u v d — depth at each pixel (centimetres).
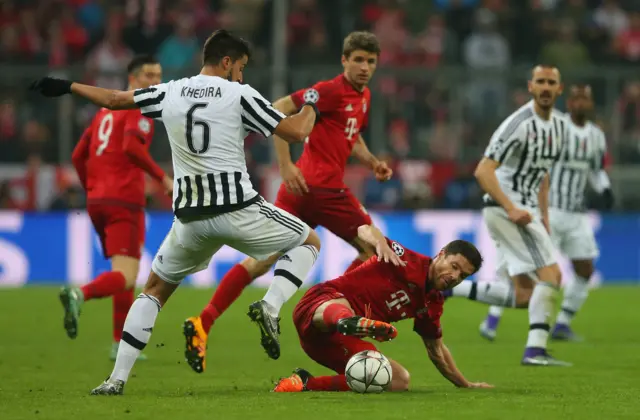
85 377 2809
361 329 2120
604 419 1970
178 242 2288
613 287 6000
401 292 2361
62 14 7181
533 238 3166
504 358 3284
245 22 7062
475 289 3275
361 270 2377
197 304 4959
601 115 6188
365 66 2894
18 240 5862
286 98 2895
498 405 2139
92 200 3253
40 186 5994
